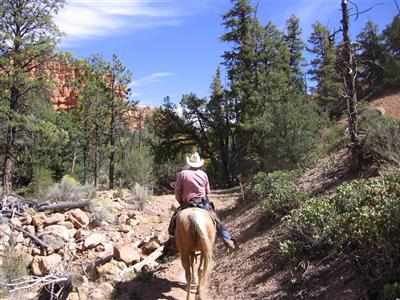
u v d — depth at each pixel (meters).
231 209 17.72
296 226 7.83
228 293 8.12
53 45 23.95
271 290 7.18
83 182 42.03
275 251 8.47
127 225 17.80
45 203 19.81
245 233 11.87
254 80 37.31
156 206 22.16
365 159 11.16
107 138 40.97
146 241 15.07
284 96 33.31
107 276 11.34
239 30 38.72
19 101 24.86
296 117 18.45
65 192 21.33
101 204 19.47
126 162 32.19
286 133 18.50
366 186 7.80
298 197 10.54
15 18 23.56
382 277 5.73
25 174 33.94
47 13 23.92
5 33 22.84
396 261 5.82
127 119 41.50
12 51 23.52
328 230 7.14
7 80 23.12
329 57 49.19
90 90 38.81
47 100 26.94
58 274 11.95
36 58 24.78
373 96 42.69
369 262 6.07
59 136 25.47
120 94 40.25
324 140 18.84
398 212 6.12
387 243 5.98
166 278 10.14
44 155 35.84
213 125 43.56
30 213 18.19
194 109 44.28
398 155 10.12
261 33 39.09
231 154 43.22
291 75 41.88
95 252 14.87
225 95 40.91
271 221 10.85
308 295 6.45
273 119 19.09
